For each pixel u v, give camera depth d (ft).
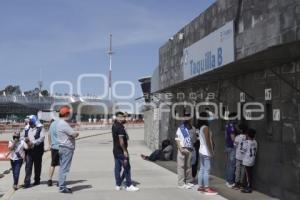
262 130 36.17
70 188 40.19
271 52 28.14
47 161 64.34
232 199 33.99
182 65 49.44
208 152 37.32
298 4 23.89
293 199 31.19
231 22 33.14
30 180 42.96
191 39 46.88
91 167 56.65
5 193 38.19
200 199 34.68
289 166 31.76
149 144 91.86
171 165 57.57
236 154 37.96
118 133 38.93
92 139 127.54
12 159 40.01
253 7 29.63
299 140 30.48
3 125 186.50
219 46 35.78
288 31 24.89
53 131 41.78
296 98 30.86
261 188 36.19
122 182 42.39
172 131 65.57
